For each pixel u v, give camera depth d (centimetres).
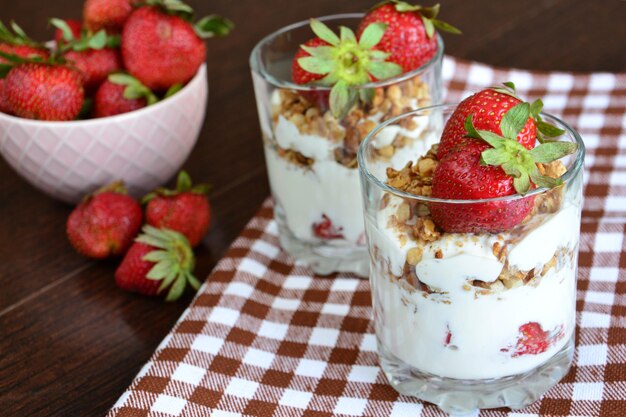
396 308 55
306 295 64
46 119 67
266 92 63
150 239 63
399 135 58
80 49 69
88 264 66
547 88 76
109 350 61
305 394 58
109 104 69
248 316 62
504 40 82
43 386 59
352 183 62
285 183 64
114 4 70
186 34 68
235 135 75
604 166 70
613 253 63
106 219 65
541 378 56
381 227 54
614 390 56
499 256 52
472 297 53
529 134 53
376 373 59
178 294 63
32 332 62
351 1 88
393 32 61
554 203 52
